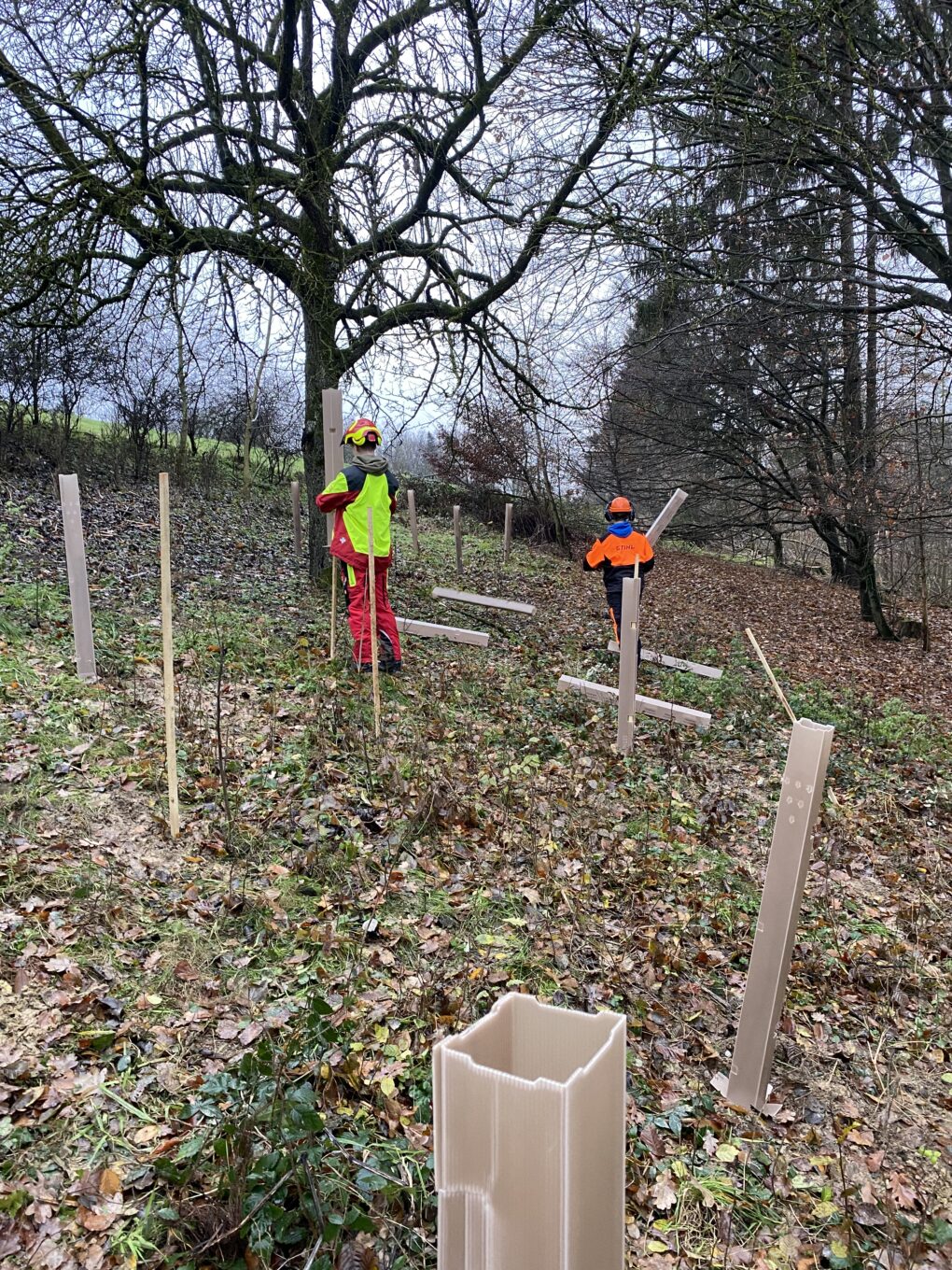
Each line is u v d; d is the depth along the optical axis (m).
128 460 15.58
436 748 6.47
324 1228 2.35
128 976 3.54
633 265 11.12
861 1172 3.27
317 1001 3.06
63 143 8.60
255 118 8.81
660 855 5.61
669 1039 3.90
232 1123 2.56
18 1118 2.78
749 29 9.20
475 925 4.41
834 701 11.22
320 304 9.95
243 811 4.95
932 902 5.79
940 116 9.45
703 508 23.84
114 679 6.34
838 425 16.53
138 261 9.52
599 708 8.62
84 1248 2.40
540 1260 1.22
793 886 3.39
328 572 10.41
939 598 22.33
